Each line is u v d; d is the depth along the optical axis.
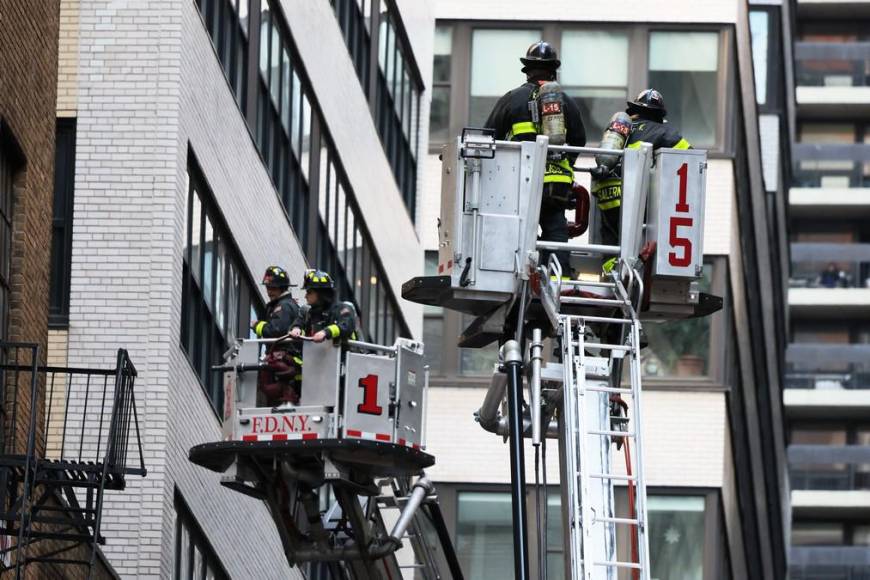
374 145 101.12
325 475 49.09
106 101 66.06
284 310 50.09
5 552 50.44
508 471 109.69
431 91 115.75
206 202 70.12
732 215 113.00
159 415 64.00
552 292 47.44
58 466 51.31
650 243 48.44
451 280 48.22
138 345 64.56
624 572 102.88
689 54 114.56
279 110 81.69
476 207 48.41
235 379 50.22
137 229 65.38
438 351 112.06
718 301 50.44
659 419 109.50
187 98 67.19
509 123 49.59
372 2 100.38
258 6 77.50
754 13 169.38
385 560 53.75
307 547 51.66
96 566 60.78
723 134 113.75
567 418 46.28
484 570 108.44
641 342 48.47
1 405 56.34
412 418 50.44
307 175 87.06
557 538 106.75
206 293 70.56
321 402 49.19
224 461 51.06
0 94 55.97
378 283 103.06
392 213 106.62
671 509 108.44
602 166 49.56
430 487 52.34
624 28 115.19
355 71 96.62
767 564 168.00
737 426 122.38
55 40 62.12
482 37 116.50
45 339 60.44
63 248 65.19
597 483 46.19
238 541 75.94
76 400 64.12
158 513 63.22
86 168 65.69
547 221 49.69
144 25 66.50
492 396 48.56
